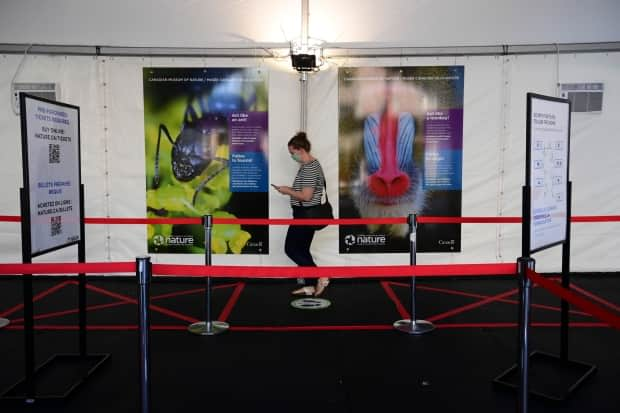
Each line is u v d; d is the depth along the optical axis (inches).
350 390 145.1
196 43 273.1
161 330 197.2
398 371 157.8
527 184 131.8
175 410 133.7
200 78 272.5
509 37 273.3
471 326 200.1
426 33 273.1
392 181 276.2
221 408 134.8
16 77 270.2
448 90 273.4
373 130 274.5
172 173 275.1
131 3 270.7
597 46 270.2
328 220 209.0
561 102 145.1
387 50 271.7
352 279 277.0
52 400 137.3
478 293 251.0
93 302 236.8
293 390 145.2
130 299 242.1
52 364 162.4
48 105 140.7
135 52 271.1
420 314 216.7
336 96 273.6
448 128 274.7
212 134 274.2
